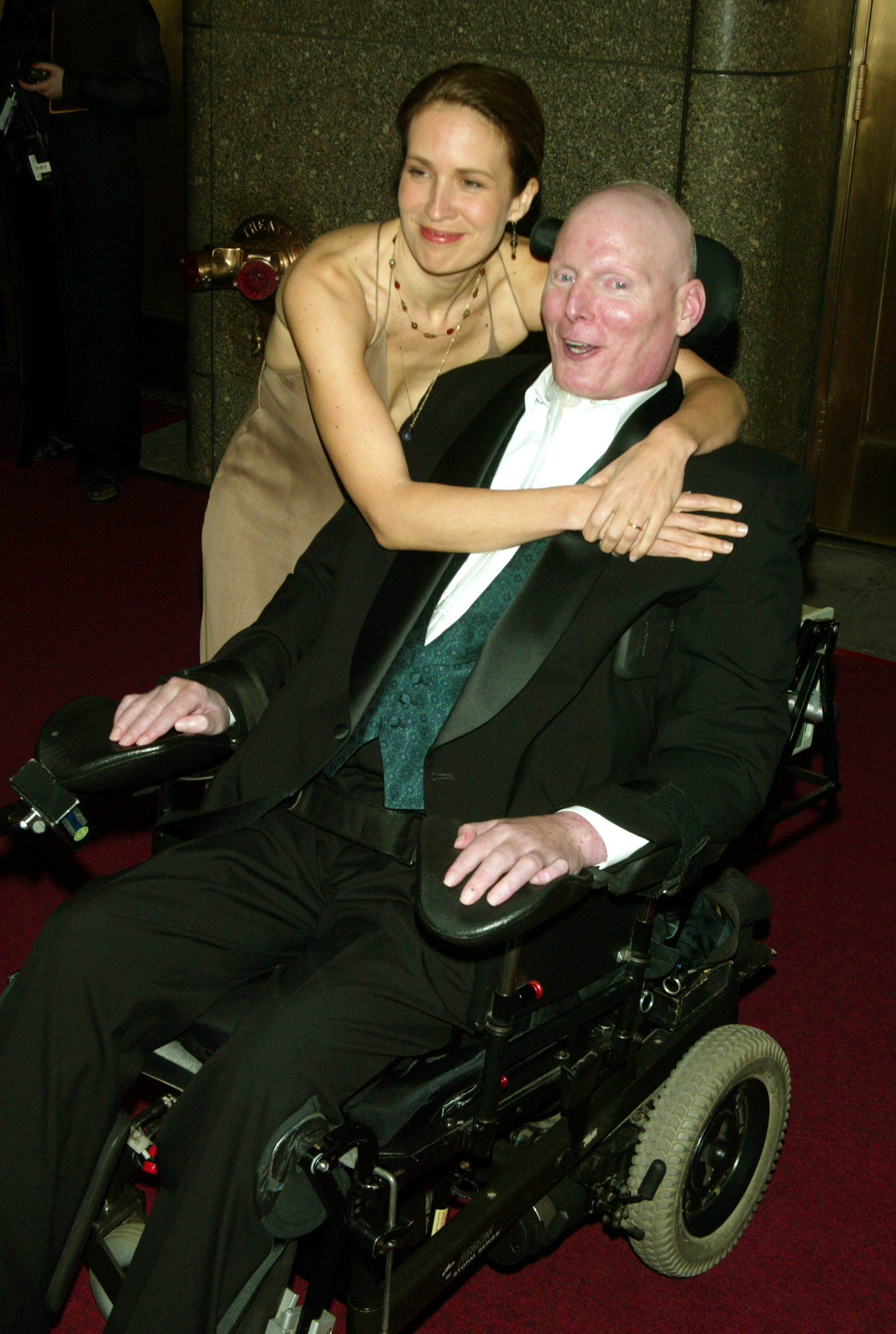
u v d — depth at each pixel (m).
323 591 2.06
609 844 1.59
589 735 1.78
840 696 3.89
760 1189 2.15
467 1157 1.83
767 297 4.04
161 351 6.07
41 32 4.40
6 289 6.36
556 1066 1.78
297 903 1.83
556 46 3.89
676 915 1.94
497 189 1.98
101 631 4.01
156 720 1.83
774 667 1.77
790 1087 2.24
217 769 2.04
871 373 4.61
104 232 4.59
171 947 1.71
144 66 4.40
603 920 1.72
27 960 1.70
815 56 3.92
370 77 4.15
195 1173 1.51
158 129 5.61
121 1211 1.83
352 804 1.83
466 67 1.96
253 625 2.06
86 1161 1.65
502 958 1.57
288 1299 1.66
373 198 4.29
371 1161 1.51
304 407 2.37
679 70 3.79
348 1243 1.61
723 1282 2.08
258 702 1.94
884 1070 2.52
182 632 4.04
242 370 4.90
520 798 1.78
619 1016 1.83
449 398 2.06
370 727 1.85
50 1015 1.64
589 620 1.76
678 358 2.08
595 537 1.74
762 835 2.21
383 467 1.93
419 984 1.65
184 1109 1.56
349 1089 1.58
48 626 4.02
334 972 1.64
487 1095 1.59
